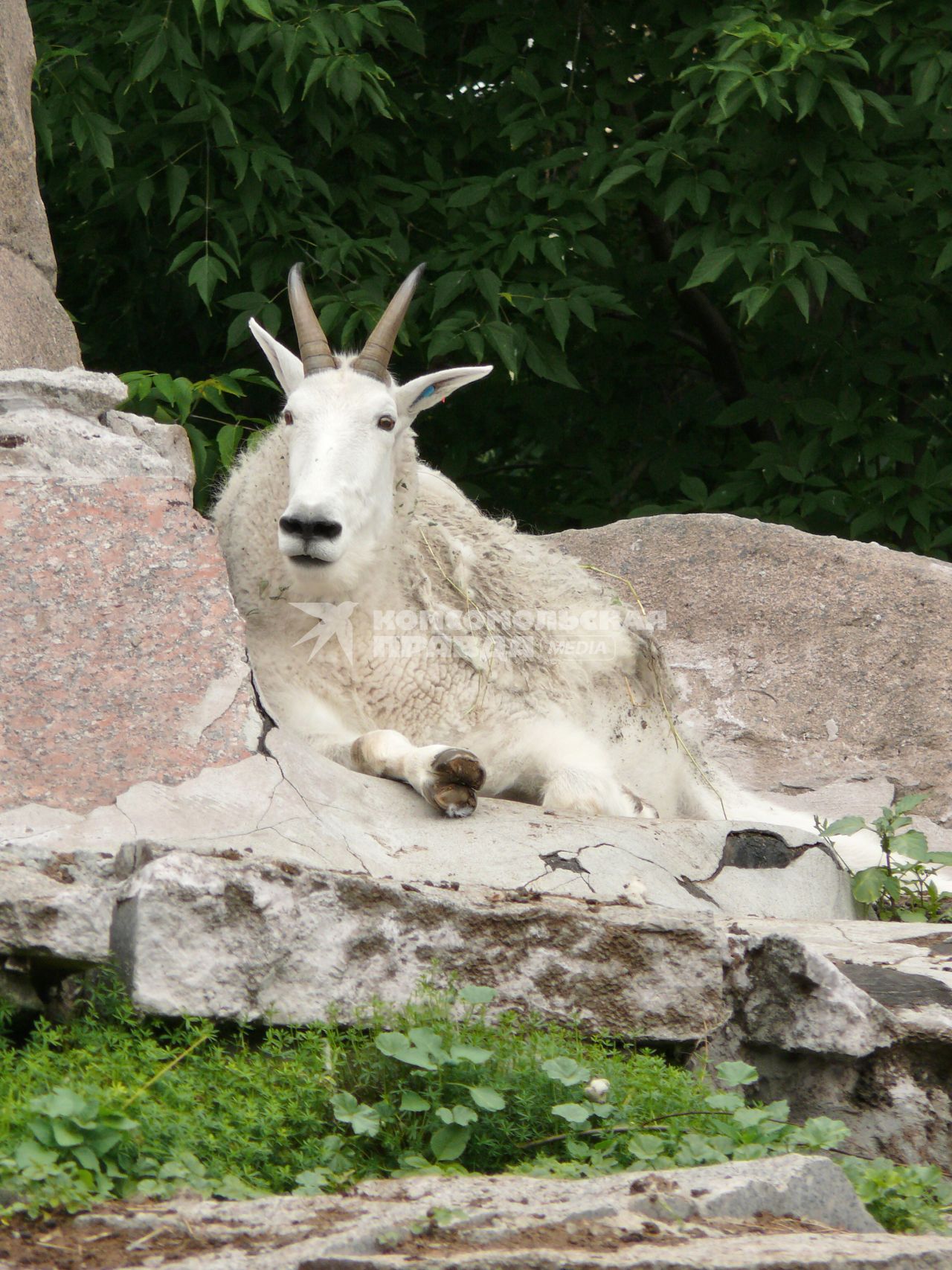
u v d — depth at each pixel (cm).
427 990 1077
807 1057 1173
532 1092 998
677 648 2517
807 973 1155
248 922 1054
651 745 1873
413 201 2955
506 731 1692
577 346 3397
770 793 2316
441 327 2706
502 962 1130
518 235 2814
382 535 1647
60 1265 751
